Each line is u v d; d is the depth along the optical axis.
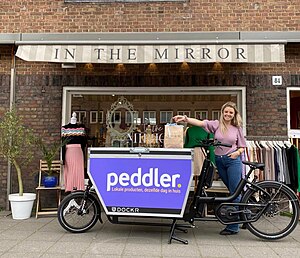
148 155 5.51
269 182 5.53
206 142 5.68
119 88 7.95
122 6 8.12
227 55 6.65
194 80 7.86
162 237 5.68
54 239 5.55
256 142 7.16
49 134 7.94
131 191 5.50
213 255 4.86
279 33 7.70
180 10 8.04
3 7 8.21
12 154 6.89
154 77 7.93
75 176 7.48
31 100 8.02
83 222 6.02
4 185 7.88
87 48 6.83
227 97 7.87
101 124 7.98
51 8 8.20
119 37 7.84
